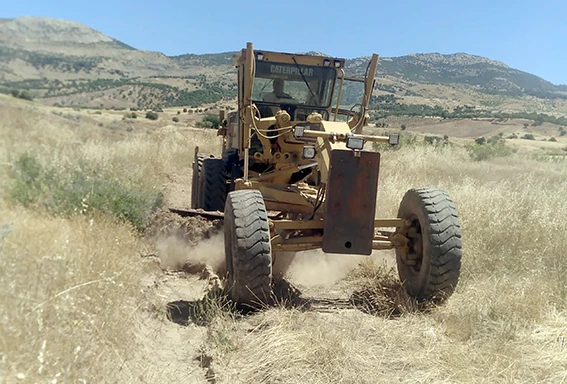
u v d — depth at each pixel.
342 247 4.99
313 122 6.64
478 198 8.50
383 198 9.18
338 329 4.52
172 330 4.59
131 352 3.86
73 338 3.39
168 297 5.36
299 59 7.36
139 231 6.86
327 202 4.96
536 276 5.72
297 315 4.74
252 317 4.77
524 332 4.48
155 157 14.34
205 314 4.83
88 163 8.57
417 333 4.58
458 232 5.15
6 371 2.82
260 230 4.87
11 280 3.60
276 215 6.79
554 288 5.38
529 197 8.67
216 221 6.56
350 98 7.51
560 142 47.50
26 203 6.21
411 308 5.18
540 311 4.84
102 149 10.27
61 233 5.13
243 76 7.43
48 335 3.24
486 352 4.08
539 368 3.89
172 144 17.34
